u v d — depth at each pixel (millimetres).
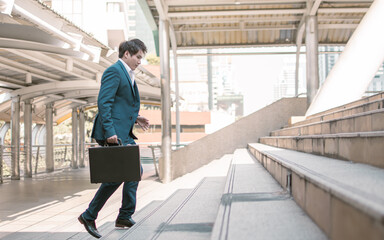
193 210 3510
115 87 3447
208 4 11125
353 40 6855
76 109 18328
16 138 12953
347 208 1260
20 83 13086
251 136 11562
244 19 12828
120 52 3695
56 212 6254
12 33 6695
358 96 6945
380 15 6477
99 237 3484
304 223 1867
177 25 13398
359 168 2465
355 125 3416
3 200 7715
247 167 4824
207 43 14844
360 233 1105
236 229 1802
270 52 14641
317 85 10781
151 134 46844
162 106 11016
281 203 2447
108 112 3371
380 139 2443
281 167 3133
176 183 9570
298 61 14523
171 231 2701
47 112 16203
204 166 11273
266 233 1701
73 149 18156
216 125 54344
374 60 6715
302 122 7391
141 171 3371
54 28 6332
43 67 11453
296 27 13594
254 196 2703
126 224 3689
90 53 8172
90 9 12906
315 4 10406
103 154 3242
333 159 3365
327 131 4359
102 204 3486
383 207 996
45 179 12711
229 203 2490
